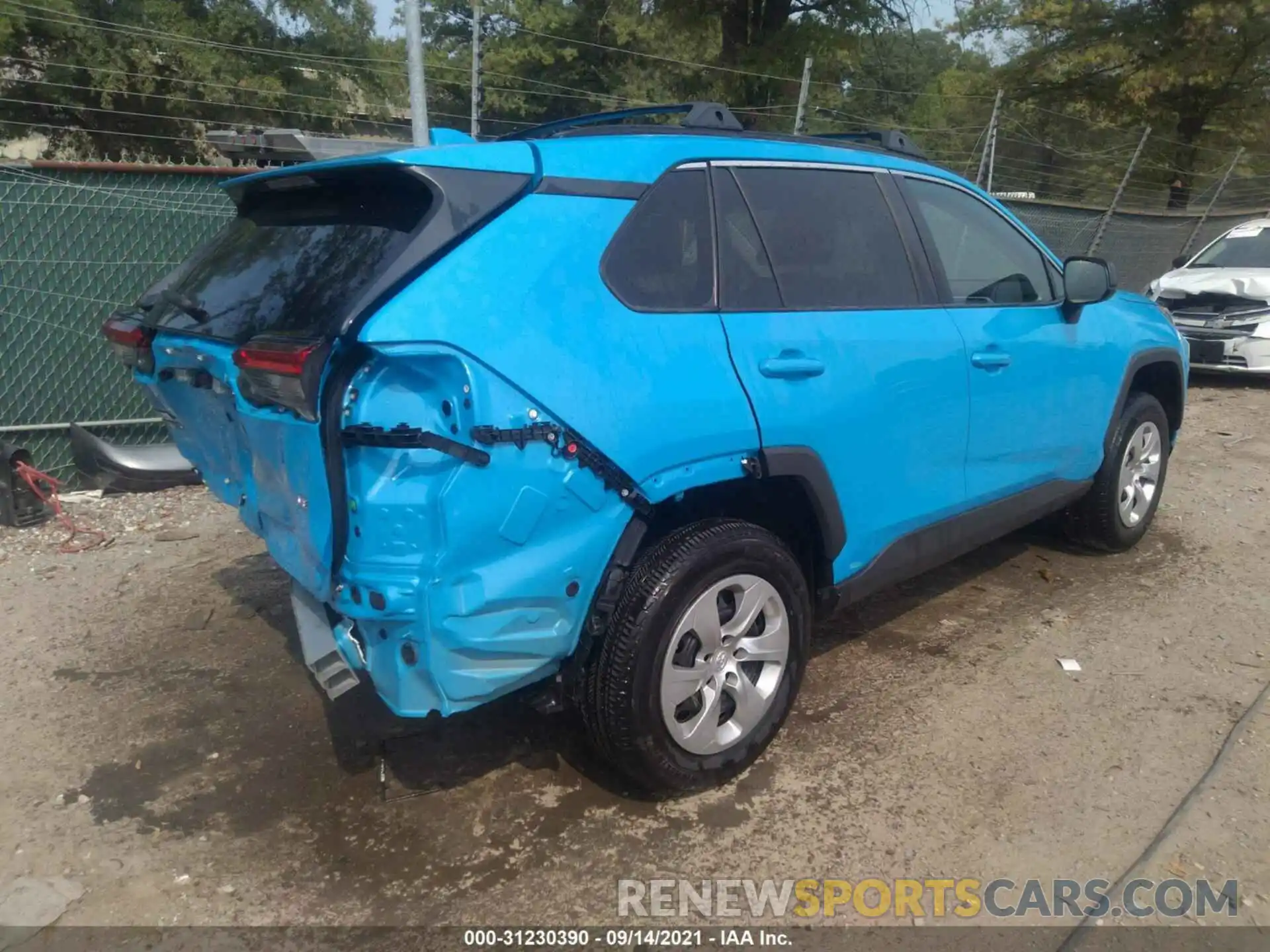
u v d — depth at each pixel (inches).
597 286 109.9
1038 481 173.3
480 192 105.4
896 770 131.0
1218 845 115.3
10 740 142.9
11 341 257.0
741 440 118.6
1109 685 152.6
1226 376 433.4
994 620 176.4
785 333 126.3
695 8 716.7
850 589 140.0
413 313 95.8
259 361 97.4
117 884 112.7
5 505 230.5
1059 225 542.3
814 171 139.3
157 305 133.0
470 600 100.5
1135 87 877.2
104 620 182.5
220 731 144.5
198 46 824.3
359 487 97.3
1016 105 948.0
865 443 134.8
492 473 99.0
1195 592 187.8
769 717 129.3
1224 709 144.9
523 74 1018.1
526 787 129.4
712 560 117.8
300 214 120.6
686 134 128.3
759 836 118.7
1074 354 173.5
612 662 113.6
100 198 263.4
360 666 107.6
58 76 796.6
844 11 703.7
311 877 113.5
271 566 207.0
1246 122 941.2
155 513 242.2
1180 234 653.3
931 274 150.7
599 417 105.6
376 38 984.9
